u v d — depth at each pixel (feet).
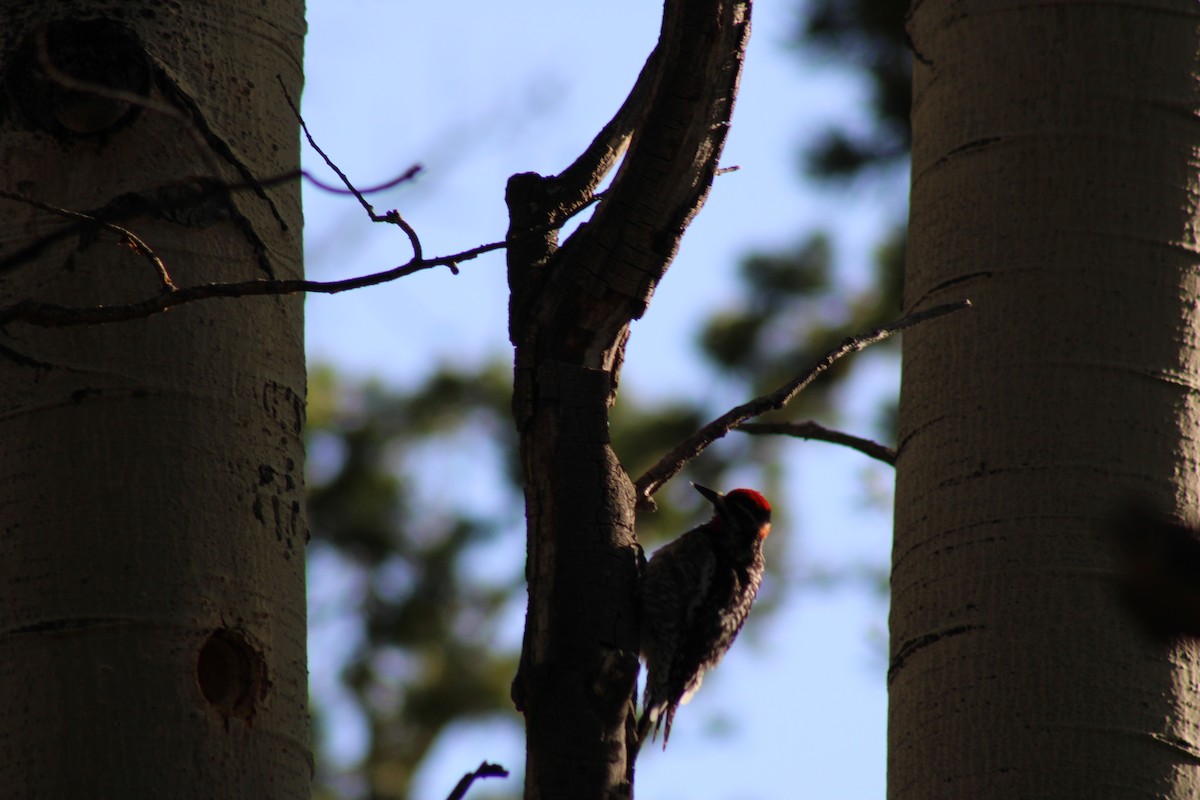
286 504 24.35
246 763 22.49
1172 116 29.43
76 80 23.24
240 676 23.09
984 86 30.30
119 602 22.40
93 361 23.44
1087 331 28.17
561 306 27.91
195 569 22.90
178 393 23.61
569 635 26.25
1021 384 28.14
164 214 24.35
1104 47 29.73
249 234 25.00
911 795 27.07
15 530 22.77
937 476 28.55
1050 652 26.43
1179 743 25.88
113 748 21.68
